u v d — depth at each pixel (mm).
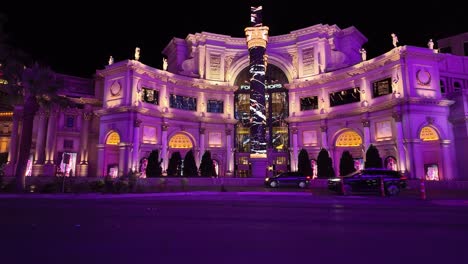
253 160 36375
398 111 33844
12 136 41094
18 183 24500
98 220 10148
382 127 36500
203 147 44781
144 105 39812
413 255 5891
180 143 45188
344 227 9023
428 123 32969
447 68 37812
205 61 47688
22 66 26844
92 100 43156
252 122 37688
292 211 12992
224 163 45875
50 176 35094
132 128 37719
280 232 8203
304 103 45344
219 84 47219
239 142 47312
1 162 41938
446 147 32938
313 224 9531
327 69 44375
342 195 21984
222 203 16594
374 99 37594
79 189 24438
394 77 35125
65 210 12992
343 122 40719
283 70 48344
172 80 43250
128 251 6129
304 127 44594
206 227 8938
